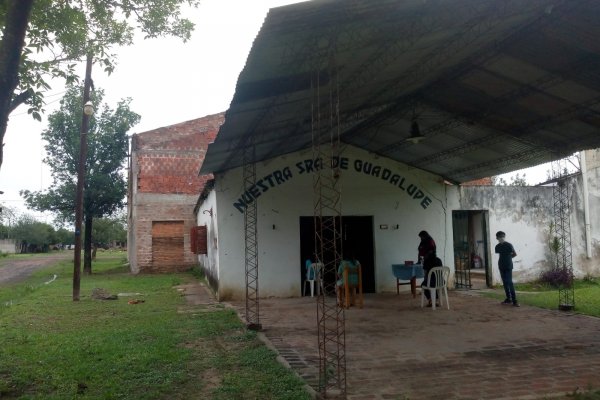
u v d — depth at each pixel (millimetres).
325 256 14203
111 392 5516
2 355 7188
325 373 5551
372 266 14992
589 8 6590
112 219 57969
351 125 12273
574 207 17219
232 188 13953
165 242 24344
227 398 5316
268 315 10820
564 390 5484
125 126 26719
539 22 7129
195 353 7262
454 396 5348
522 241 16469
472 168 14406
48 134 26094
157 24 8656
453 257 15531
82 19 7746
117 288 16875
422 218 15289
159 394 5480
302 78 7266
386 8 5766
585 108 9445
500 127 11305
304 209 14359
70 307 12273
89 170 26188
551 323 9391
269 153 13266
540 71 8539
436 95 10594
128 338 8219
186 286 17641
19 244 68312
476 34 7445
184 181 24953
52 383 5922
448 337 8328
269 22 5219
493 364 6590
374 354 7238
